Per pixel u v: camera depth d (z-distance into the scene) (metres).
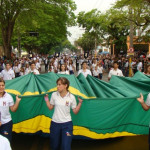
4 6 20.97
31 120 5.50
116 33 35.03
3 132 4.38
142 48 39.47
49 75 6.56
